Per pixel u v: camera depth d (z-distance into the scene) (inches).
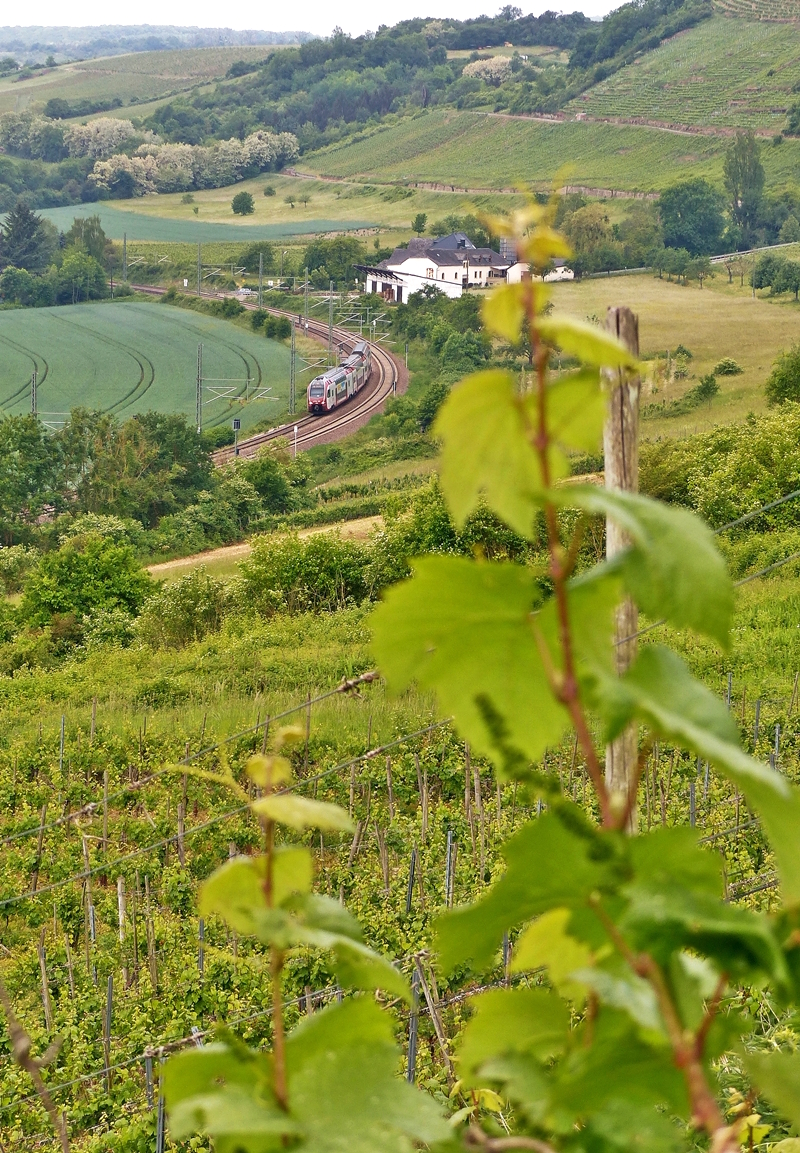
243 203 7278.5
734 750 32.5
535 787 35.7
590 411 33.6
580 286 4468.5
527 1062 40.9
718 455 1417.3
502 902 36.4
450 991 347.3
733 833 476.7
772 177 6053.2
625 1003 35.7
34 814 679.1
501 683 35.7
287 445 2901.1
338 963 41.6
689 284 4480.8
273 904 41.0
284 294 4990.2
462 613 35.1
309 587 1364.4
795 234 5152.6
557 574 34.2
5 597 1836.9
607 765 204.4
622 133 7283.5
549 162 7219.5
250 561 1381.6
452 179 7372.1
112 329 4566.9
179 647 1322.6
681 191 5039.4
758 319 3838.6
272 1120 35.6
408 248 4800.7
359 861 561.9
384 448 2891.2
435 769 658.8
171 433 2532.0
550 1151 36.5
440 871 517.7
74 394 3718.0
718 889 35.7
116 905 553.3
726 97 7283.5
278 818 37.5
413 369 3735.2
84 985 456.4
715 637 31.6
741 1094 132.6
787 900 33.1
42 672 1174.3
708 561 32.0
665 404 2765.7
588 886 35.7
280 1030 39.9
